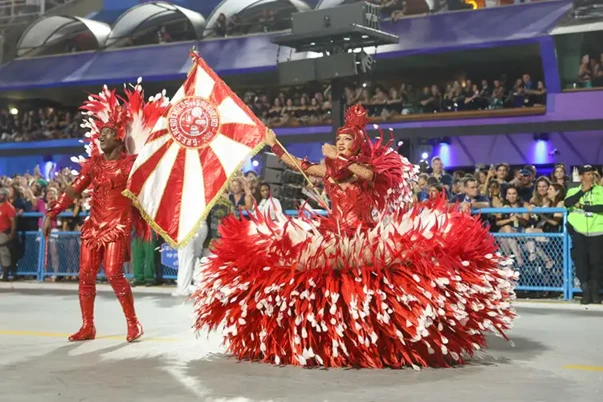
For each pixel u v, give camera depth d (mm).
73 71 24344
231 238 5062
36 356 5355
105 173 6008
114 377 4559
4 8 26875
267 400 3904
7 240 13195
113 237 6000
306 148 21266
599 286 9367
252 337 5074
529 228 9898
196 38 23469
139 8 23859
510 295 5238
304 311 4777
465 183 10203
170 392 4113
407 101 20375
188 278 10641
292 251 4844
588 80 18531
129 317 6086
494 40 18609
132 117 6082
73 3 26500
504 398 3943
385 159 5227
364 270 4773
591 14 18016
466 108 19500
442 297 4648
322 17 11258
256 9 23000
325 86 22719
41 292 11344
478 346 5020
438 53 20422
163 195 5832
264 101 21969
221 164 5785
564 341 6199
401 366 4871
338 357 4824
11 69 25453
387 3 20719
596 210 9289
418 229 4879
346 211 5102
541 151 18859
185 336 6391
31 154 24531
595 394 4051
